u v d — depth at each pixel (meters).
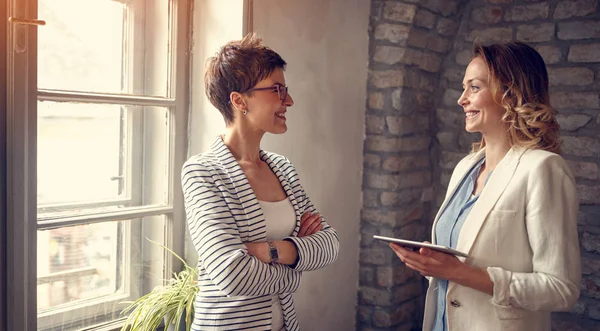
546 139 1.77
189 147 2.43
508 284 1.63
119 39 2.21
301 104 2.75
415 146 3.26
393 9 3.01
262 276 1.51
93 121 2.12
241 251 1.50
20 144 1.83
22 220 1.85
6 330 1.83
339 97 2.99
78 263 2.09
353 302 3.25
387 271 3.16
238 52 1.66
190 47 2.41
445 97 3.38
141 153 2.29
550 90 3.03
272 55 1.69
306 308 2.88
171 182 2.38
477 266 1.71
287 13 2.61
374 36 3.13
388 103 3.11
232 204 1.58
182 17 2.37
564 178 1.66
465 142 3.33
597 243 2.92
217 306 1.57
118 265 2.23
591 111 2.92
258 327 1.58
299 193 1.83
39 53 1.94
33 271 1.91
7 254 1.82
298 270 1.62
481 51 1.79
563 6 2.97
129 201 2.26
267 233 1.65
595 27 2.89
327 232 1.74
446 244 1.85
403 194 3.19
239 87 1.66
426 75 3.27
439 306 1.87
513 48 1.76
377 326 3.21
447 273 1.67
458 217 1.84
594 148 2.91
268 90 1.67
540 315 1.75
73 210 2.07
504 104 1.74
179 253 2.41
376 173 3.18
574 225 1.67
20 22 1.78
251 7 2.34
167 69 2.36
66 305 2.06
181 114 2.40
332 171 2.99
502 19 3.16
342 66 2.99
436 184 3.45
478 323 1.70
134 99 2.21
